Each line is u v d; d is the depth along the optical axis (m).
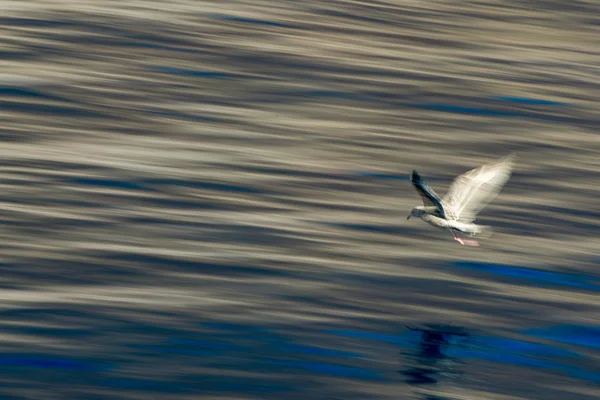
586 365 32.28
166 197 45.12
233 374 29.70
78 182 45.94
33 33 71.38
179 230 41.28
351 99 63.94
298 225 42.97
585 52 81.44
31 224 40.41
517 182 50.94
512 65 75.62
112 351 30.48
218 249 39.50
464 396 29.66
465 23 86.62
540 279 39.03
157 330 32.12
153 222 41.94
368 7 88.44
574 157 56.19
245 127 56.78
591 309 36.53
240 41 74.38
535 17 90.75
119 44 70.94
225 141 54.09
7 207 41.97
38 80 61.25
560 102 67.38
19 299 33.44
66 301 33.62
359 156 53.62
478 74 72.31
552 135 60.16
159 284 35.75
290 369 30.34
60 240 39.03
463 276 38.69
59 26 73.69
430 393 29.59
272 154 52.66
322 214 44.62
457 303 36.22
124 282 35.69
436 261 40.00
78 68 64.75
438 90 67.44
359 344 32.34
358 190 48.34
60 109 56.75
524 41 83.00
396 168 52.22
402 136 57.72
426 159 54.09
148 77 64.38
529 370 31.61
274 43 74.81
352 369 30.62
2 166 47.06
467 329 34.16
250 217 43.47
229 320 33.25
